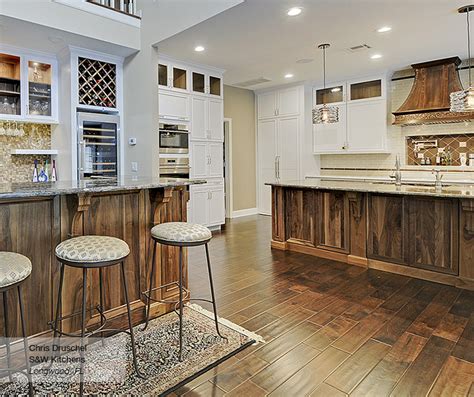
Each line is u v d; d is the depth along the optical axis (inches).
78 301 90.3
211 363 83.2
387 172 262.4
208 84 239.5
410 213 143.9
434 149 242.4
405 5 139.1
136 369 78.6
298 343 92.3
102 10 170.1
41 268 84.5
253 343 92.3
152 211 105.7
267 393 72.7
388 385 74.7
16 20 143.6
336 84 270.1
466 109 137.6
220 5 143.4
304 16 147.9
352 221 161.9
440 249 136.7
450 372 79.0
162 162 214.7
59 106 190.5
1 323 79.4
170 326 101.5
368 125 256.2
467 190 137.4
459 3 137.6
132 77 194.5
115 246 75.5
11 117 174.1
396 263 148.9
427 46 189.3
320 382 76.0
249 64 224.4
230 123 294.2
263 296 124.4
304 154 283.9
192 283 137.6
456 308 113.6
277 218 191.5
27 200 81.6
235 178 302.7
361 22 154.8
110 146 198.7
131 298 102.4
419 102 220.7
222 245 199.9
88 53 183.5
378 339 94.1
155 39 177.8
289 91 288.4
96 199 93.9
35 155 193.3
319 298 122.4
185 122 226.7
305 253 181.3
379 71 244.5
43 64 185.2
